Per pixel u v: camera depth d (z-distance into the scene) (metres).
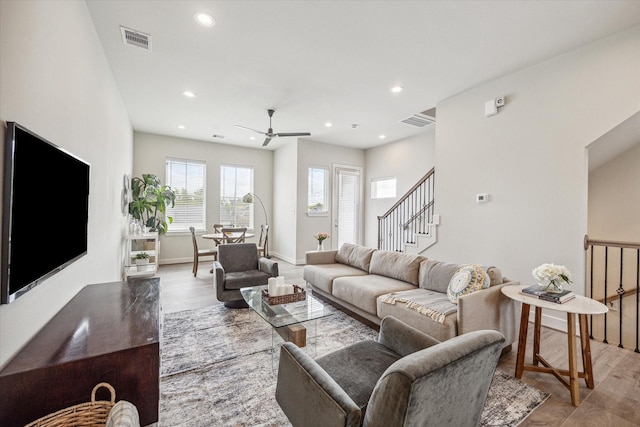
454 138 4.02
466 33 2.64
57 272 1.58
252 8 2.32
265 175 7.50
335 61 3.14
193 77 3.51
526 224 3.28
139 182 5.65
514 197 3.38
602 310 1.84
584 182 2.87
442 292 2.82
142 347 1.28
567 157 2.97
